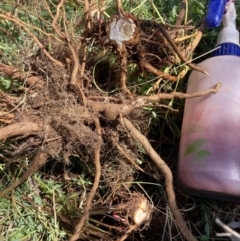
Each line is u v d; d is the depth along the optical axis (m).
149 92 0.37
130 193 0.34
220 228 0.36
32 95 0.33
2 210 0.36
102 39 0.32
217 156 0.31
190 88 0.34
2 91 0.34
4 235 0.36
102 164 0.35
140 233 0.36
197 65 0.34
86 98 0.32
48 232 0.36
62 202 0.36
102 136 0.32
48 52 0.34
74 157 0.37
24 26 0.34
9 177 0.36
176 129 0.38
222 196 0.32
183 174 0.33
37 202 0.36
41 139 0.31
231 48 0.33
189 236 0.31
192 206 0.36
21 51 0.36
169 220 0.36
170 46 0.34
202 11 0.39
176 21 0.37
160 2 0.41
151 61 0.35
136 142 0.34
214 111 0.32
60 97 0.32
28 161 0.36
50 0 0.40
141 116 0.35
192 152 0.32
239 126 0.32
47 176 0.37
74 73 0.32
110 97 0.33
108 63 0.36
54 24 0.34
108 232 0.35
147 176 0.37
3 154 0.36
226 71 0.33
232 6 0.35
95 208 0.34
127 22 0.31
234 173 0.31
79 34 0.39
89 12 0.32
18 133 0.30
